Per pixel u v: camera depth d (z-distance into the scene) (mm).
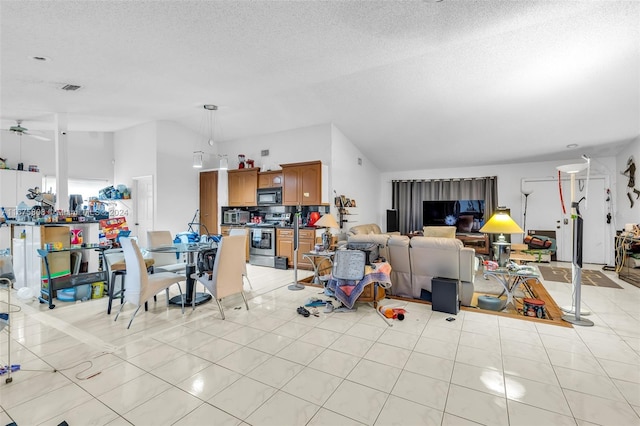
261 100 5078
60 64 3305
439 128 5836
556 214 7086
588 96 4363
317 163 5711
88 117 5574
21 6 2271
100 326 2988
